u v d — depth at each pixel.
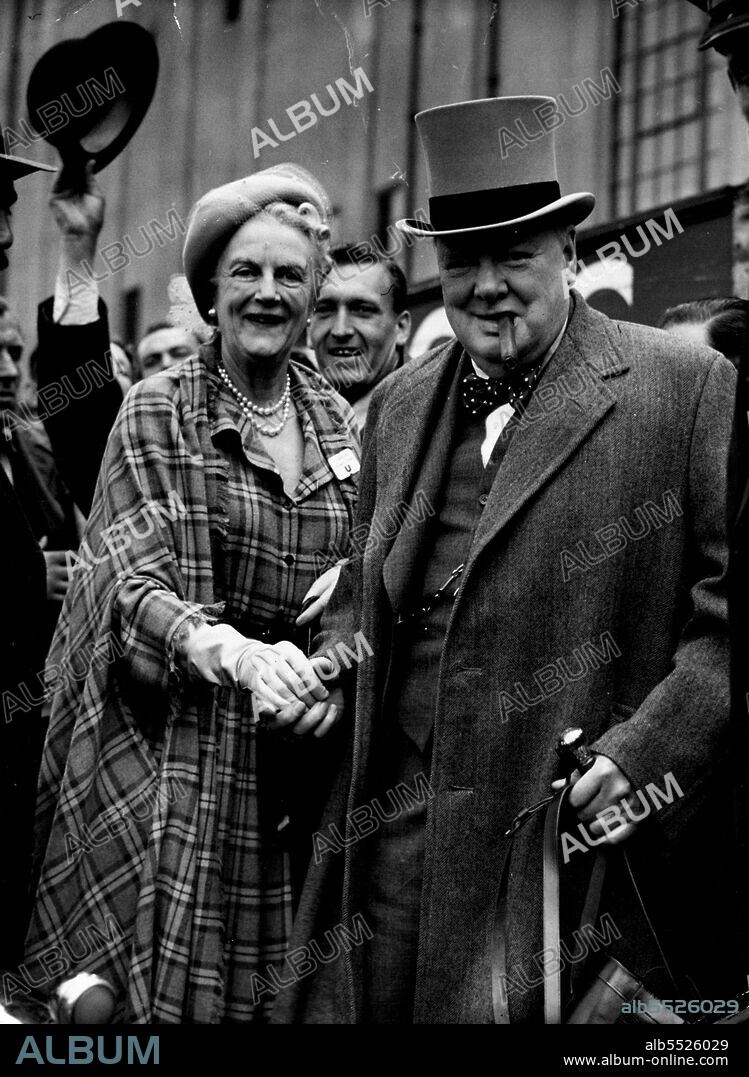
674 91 3.92
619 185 3.98
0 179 3.16
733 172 3.81
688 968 2.72
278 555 3.12
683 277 3.80
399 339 4.05
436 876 2.72
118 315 4.58
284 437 3.24
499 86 4.19
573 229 2.91
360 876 2.86
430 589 2.86
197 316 3.78
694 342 2.83
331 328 3.93
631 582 2.68
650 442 2.69
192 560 3.02
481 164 2.83
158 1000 2.83
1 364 4.09
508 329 2.78
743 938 2.54
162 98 4.40
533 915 2.65
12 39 4.47
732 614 2.53
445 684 2.74
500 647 2.71
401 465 2.92
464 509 2.87
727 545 2.60
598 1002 2.52
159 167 4.45
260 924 3.02
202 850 2.93
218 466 3.10
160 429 3.09
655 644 2.69
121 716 3.03
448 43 4.25
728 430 2.68
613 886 2.67
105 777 2.99
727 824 2.75
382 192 4.30
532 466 2.73
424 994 2.71
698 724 2.57
